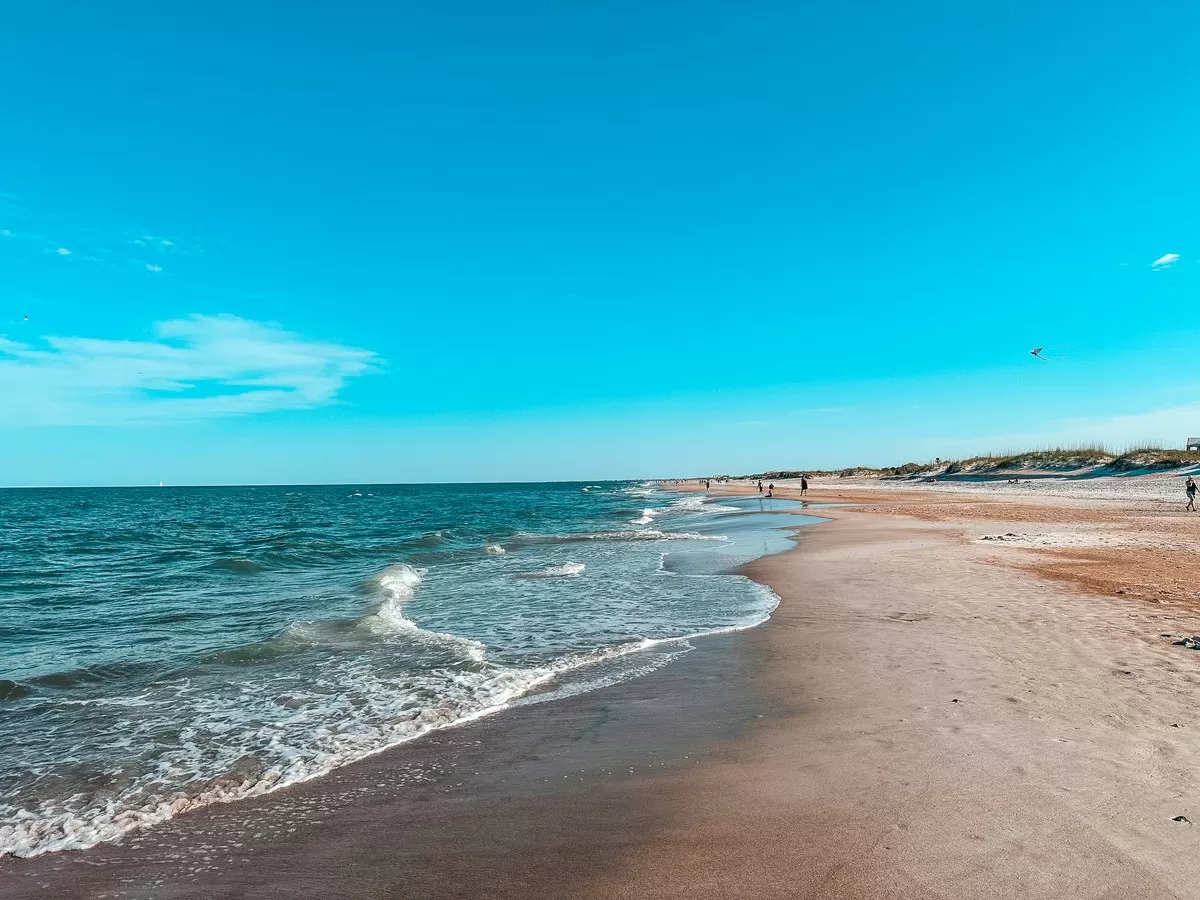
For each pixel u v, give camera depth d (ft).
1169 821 13.46
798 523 104.37
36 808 16.87
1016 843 12.82
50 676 28.58
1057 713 19.62
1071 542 61.82
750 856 12.96
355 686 26.45
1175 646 26.63
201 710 24.02
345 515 179.42
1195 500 120.78
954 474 267.59
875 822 13.91
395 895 12.51
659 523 124.57
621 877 12.59
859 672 25.17
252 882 13.25
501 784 17.30
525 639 34.19
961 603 36.76
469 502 267.80
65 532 121.49
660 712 22.34
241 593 51.65
